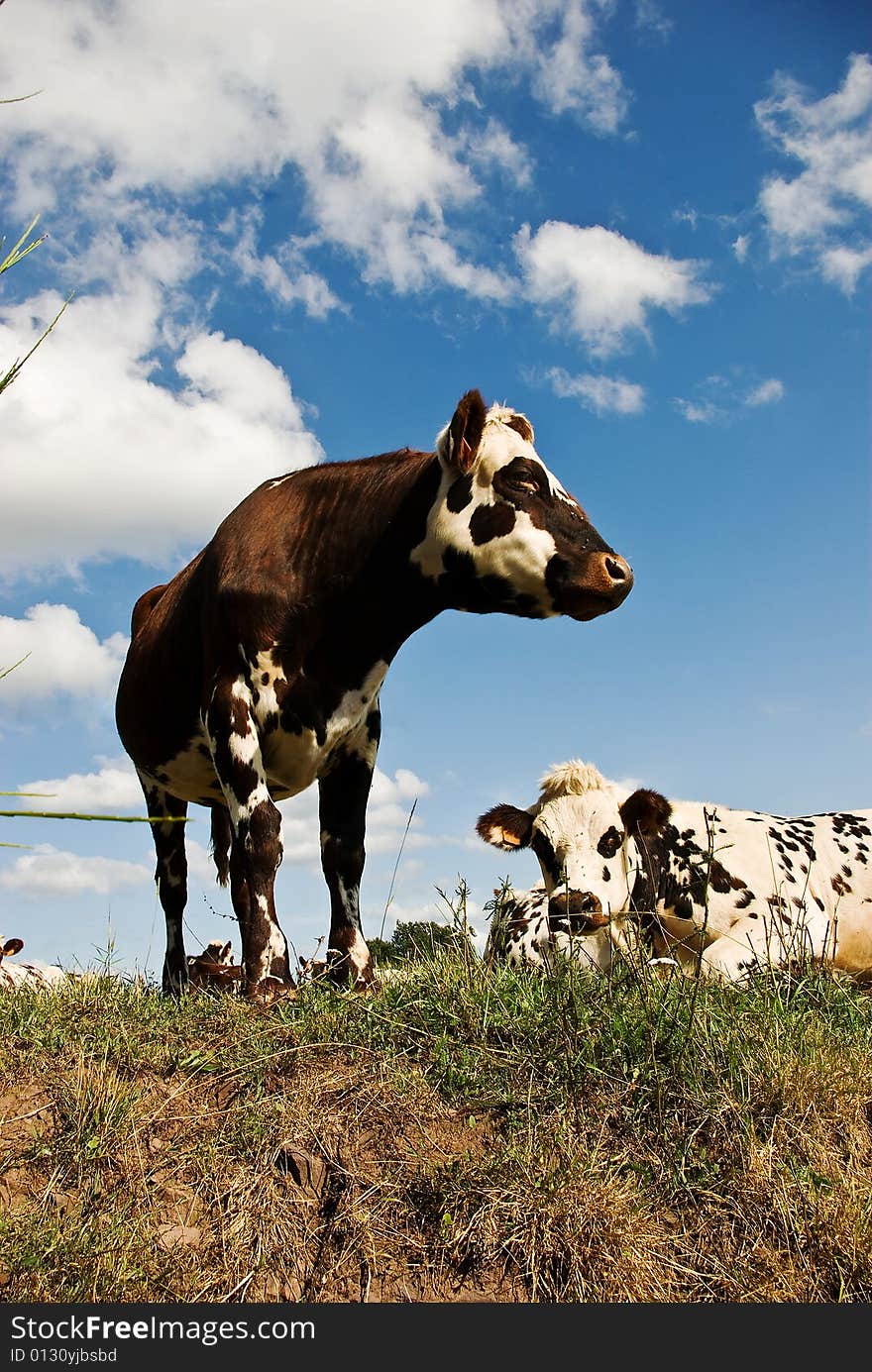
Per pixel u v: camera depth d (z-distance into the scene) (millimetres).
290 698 6141
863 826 8031
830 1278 3873
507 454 6047
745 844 7695
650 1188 4129
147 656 7250
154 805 7723
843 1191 4152
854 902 7719
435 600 6242
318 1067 4547
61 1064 4449
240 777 5984
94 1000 5238
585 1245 3824
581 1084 4516
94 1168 3896
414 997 5164
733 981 5590
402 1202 3971
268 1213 3873
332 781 6617
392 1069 4531
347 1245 3814
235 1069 4461
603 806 7449
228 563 6266
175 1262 3637
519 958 8133
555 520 5996
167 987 7273
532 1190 3959
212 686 6207
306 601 6133
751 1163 4176
